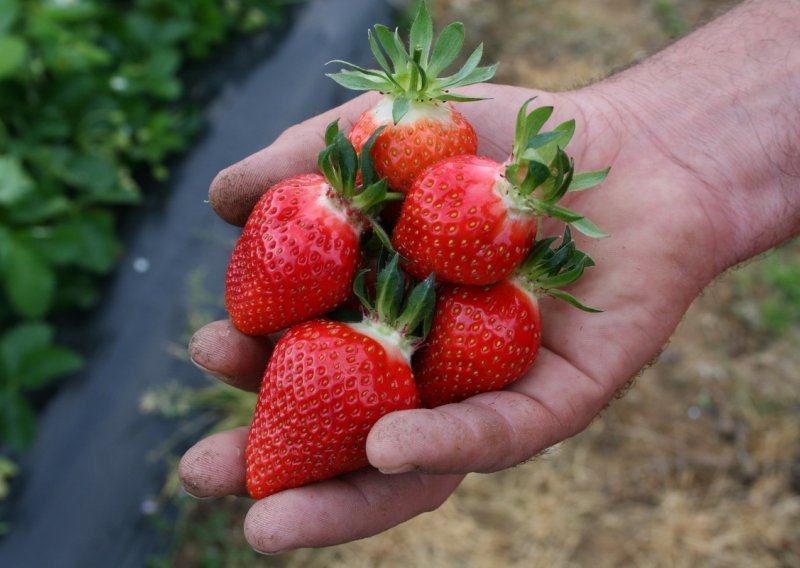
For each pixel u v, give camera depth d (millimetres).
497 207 234
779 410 530
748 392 538
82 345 537
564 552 475
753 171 315
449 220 234
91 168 570
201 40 685
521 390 269
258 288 251
